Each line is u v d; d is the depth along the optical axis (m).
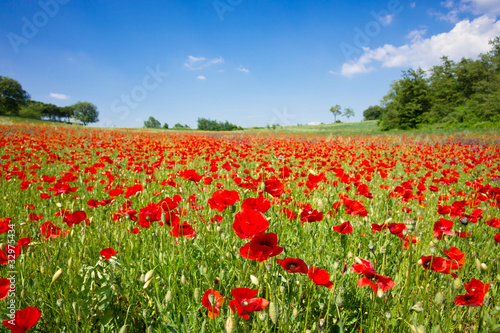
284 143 14.98
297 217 2.71
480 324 1.76
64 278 1.97
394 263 2.55
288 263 1.55
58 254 2.18
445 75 71.06
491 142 18.92
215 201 2.18
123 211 2.49
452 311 1.93
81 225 2.72
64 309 1.70
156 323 1.87
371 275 1.54
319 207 2.13
